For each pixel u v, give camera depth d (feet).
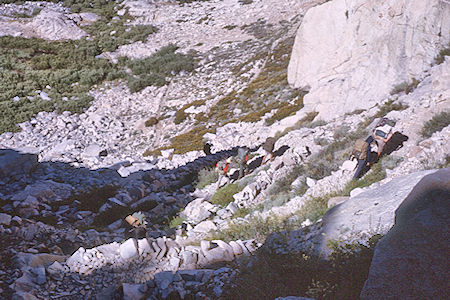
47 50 116.57
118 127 85.40
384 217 15.97
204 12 151.43
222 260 21.30
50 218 35.68
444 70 40.24
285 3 137.80
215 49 119.55
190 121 82.17
